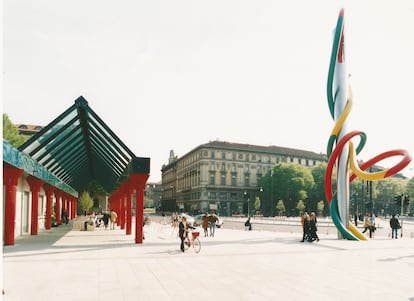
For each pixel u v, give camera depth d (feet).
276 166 316.81
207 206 322.96
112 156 79.71
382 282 31.63
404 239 77.82
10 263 40.34
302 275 34.53
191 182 357.61
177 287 29.09
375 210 390.83
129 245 58.70
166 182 486.79
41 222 99.45
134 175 61.41
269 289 28.63
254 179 342.03
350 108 74.28
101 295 26.45
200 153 331.16
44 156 64.85
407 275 35.01
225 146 335.67
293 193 304.71
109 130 58.08
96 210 239.71
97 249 53.16
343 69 75.72
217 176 330.34
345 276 34.22
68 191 117.08
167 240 68.08
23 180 78.84
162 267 38.24
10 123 165.17
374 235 93.66
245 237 78.13
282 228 128.47
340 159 74.18
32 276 33.14
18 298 25.53
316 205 326.85
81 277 32.73
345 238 74.28
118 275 33.73
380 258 46.75
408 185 400.47
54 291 27.55
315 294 27.17
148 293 27.09
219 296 26.35
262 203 318.24
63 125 58.59
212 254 48.91
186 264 40.34
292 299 25.67
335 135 74.59
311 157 376.07
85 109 55.11
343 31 75.66
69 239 68.18
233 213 328.90
